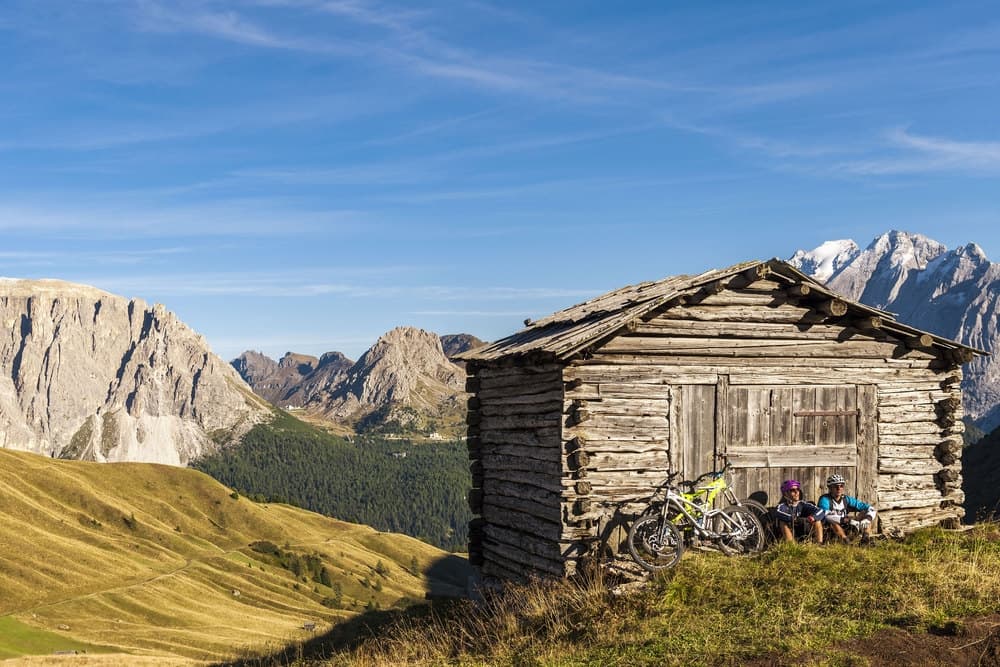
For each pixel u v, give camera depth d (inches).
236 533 7490.2
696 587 419.5
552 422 553.6
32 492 6845.5
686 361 563.5
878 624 347.3
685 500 511.5
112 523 6855.3
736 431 571.2
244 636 4621.1
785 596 394.6
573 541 534.0
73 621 4596.5
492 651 422.9
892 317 595.5
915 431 622.2
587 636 395.5
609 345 544.4
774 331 585.0
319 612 5669.3
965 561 435.5
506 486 633.0
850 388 603.8
